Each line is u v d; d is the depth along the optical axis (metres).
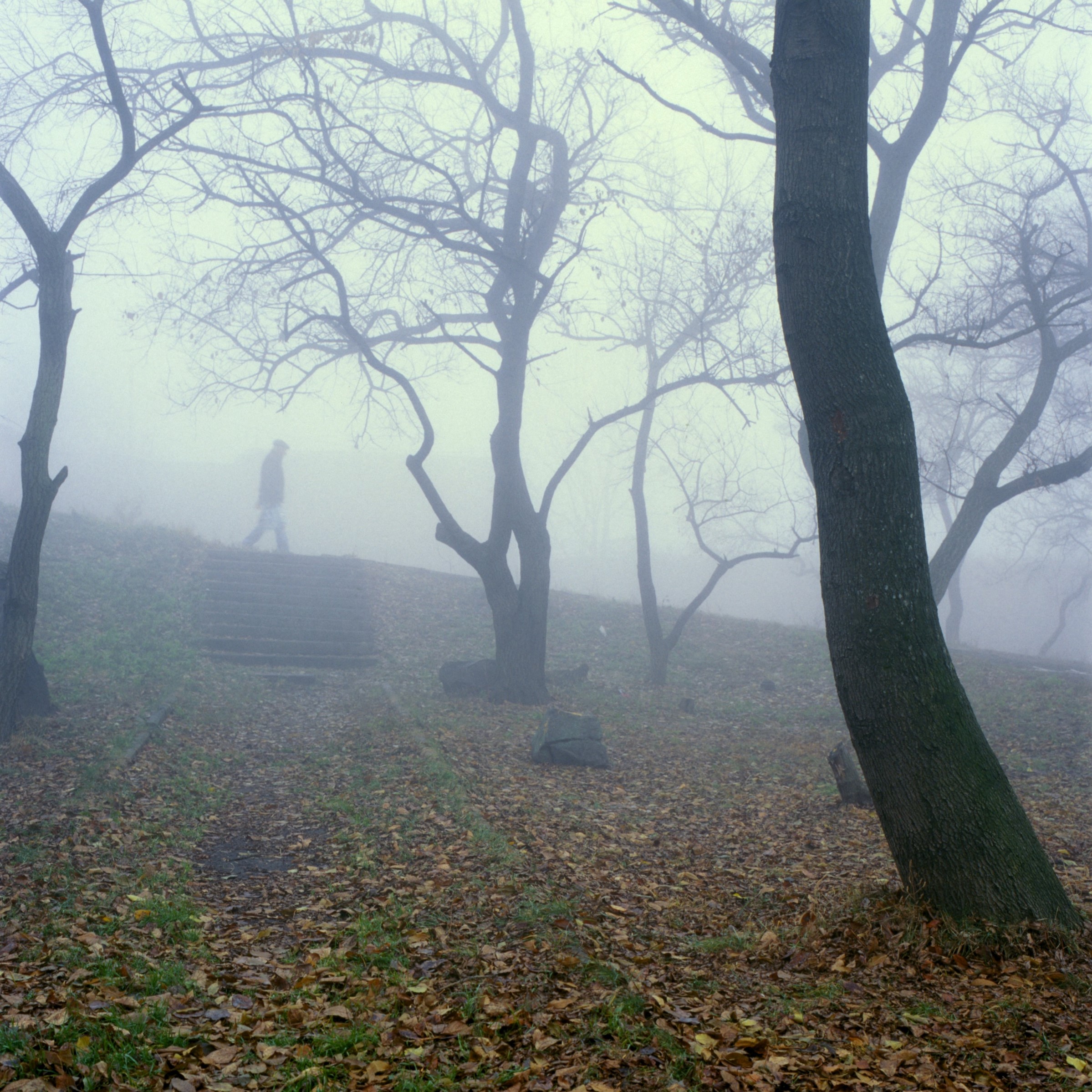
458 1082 3.04
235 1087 2.94
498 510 13.08
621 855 6.43
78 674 11.20
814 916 4.88
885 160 11.59
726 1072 3.05
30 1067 2.92
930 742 4.45
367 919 4.89
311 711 11.90
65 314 9.01
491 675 13.31
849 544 4.62
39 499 8.75
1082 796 8.81
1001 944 4.20
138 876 5.51
